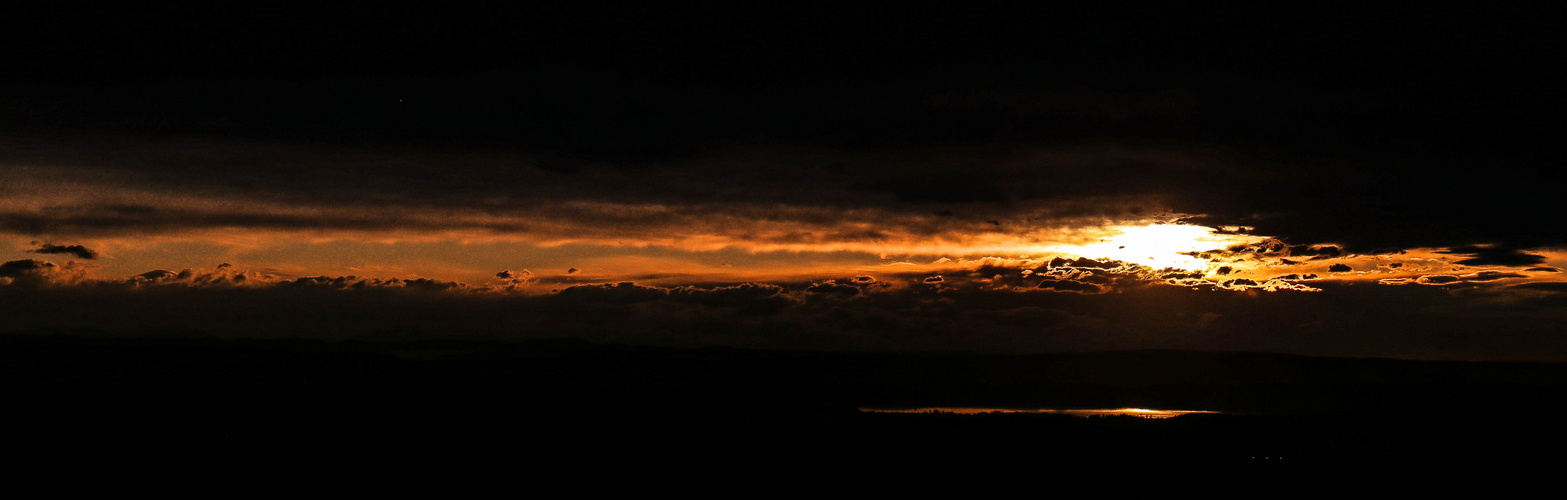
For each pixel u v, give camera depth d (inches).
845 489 1777.8
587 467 1987.0
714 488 1786.4
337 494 1722.4
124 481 1818.4
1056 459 2091.5
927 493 1744.6
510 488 1780.3
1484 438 2436.0
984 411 3489.2
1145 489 1784.0
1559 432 2571.4
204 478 1852.9
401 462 2038.6
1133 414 3341.5
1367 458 2132.1
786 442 2346.2
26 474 1863.9
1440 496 1755.7
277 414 2716.5
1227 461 2075.5
